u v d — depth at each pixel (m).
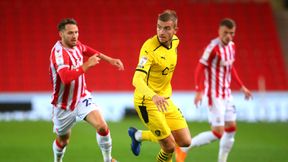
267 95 55.31
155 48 22.73
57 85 23.38
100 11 69.69
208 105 29.38
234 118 29.06
